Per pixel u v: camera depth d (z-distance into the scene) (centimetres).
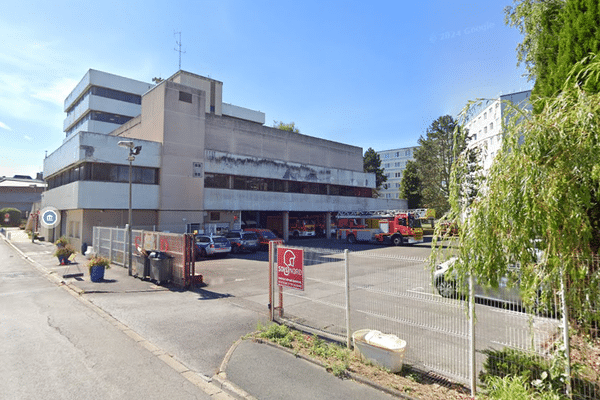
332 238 3944
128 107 4775
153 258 1335
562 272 344
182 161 2731
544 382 405
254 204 3222
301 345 652
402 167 9581
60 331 780
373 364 548
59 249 1903
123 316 898
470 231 381
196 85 3825
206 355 644
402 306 570
